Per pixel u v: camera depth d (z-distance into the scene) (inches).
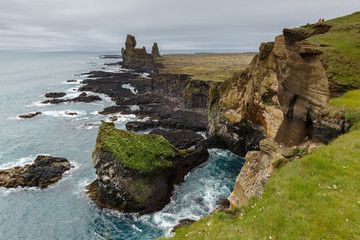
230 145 2046.0
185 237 498.6
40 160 1747.0
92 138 2298.2
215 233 446.3
